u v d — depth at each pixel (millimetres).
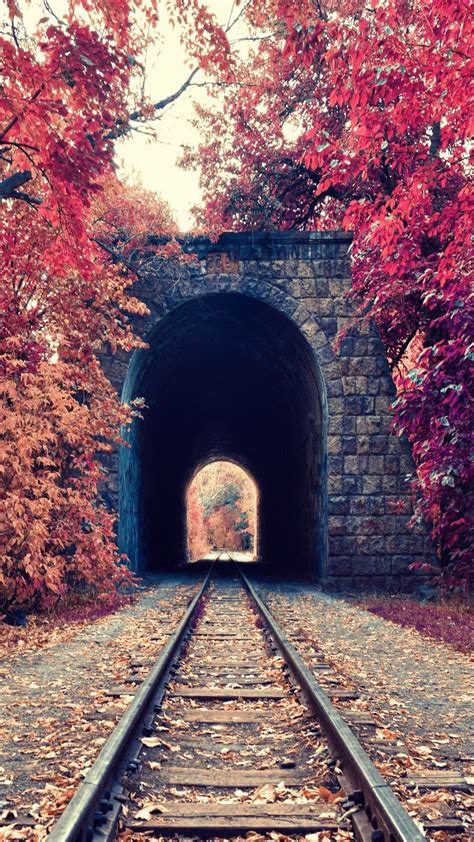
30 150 8086
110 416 12594
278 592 15383
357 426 16078
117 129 9414
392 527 15719
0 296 10727
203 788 3701
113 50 7426
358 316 16344
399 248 8453
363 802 3289
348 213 8164
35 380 11172
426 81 7105
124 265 14820
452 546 14516
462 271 8984
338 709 5137
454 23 6730
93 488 12555
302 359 18016
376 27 7129
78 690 5816
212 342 21797
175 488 35562
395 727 4797
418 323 15070
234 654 7902
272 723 5012
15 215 9797
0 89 6949
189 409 29906
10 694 5680
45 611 11484
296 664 6125
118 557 12875
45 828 3066
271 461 32750
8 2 7488
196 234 16422
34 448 10977
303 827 3139
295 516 24562
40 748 4250
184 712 5270
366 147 7680
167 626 9836
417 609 11922
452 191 11367
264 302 16422
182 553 40688
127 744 4027
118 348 15992
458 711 5301
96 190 7883
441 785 3648
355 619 10742
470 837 3096
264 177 19672
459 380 9898
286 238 16531
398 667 7000
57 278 11422
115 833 3023
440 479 10625
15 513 10047
